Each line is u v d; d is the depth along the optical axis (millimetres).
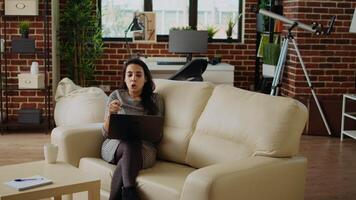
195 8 7004
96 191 2730
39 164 2979
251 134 2930
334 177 4293
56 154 3012
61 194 2607
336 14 5875
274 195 2768
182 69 5395
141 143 3195
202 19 7059
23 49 5676
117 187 2986
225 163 2684
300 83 5922
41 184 2592
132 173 2967
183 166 3227
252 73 7047
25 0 5660
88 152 3400
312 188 4000
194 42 6398
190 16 7016
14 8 5668
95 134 3439
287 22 5441
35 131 5883
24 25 5695
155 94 3455
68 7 6348
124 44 6828
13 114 5977
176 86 3486
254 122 2947
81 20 6336
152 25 6832
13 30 5801
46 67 5863
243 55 7004
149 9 6938
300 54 5883
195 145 3180
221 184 2467
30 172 2816
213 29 7000
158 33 7023
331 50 5922
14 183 2594
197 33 6383
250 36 6984
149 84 3441
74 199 3260
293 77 5965
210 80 6125
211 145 3100
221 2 7035
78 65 6473
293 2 5969
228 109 3123
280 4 6781
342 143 5516
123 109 3389
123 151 3127
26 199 2496
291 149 2861
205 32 6402
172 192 2715
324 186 4055
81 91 5684
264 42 6758
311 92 5902
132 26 6672
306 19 5863
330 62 5941
